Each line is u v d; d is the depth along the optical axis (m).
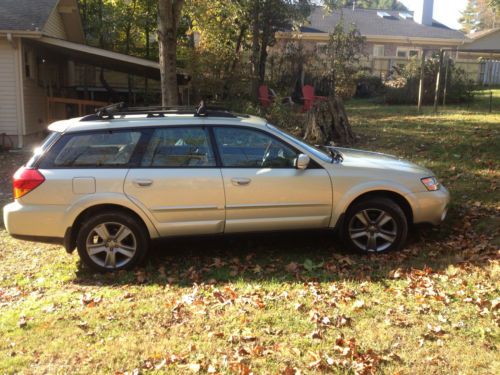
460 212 6.94
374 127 13.49
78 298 4.72
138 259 5.35
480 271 4.91
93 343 3.76
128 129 5.34
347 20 34.75
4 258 6.08
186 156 5.34
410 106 19.88
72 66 21.91
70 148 5.28
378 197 5.53
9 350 3.69
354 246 5.55
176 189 5.25
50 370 3.38
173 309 4.33
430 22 35.56
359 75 25.47
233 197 5.32
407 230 5.57
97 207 5.27
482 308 4.09
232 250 5.94
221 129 5.43
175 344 3.68
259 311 4.19
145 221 5.27
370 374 3.20
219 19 17.33
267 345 3.62
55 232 5.22
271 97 18.09
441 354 3.41
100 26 24.48
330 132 11.43
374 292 4.54
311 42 32.25
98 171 5.22
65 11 18.56
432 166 9.18
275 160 5.46
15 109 14.45
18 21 14.07
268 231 5.46
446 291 4.48
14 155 13.39
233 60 17.45
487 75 29.03
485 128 12.27
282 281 4.92
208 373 3.29
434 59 21.19
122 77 23.09
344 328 3.83
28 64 15.12
